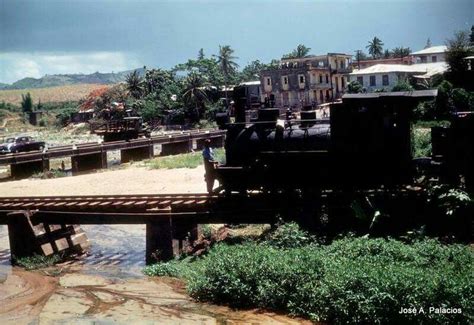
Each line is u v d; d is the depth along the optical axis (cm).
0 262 1562
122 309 1050
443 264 970
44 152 3438
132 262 1496
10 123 12006
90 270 1417
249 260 1083
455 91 3975
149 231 1418
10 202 1688
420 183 1380
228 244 1453
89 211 1527
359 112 1337
